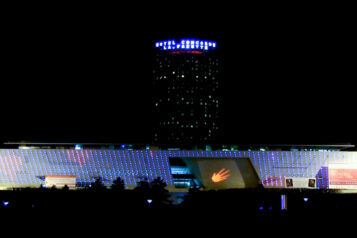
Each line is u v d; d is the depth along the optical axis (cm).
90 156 14012
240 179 14512
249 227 6019
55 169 14025
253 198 9194
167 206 8281
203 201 8169
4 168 14012
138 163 14062
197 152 14000
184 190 14162
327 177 13912
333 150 14900
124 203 8638
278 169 14112
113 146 14712
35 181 14025
